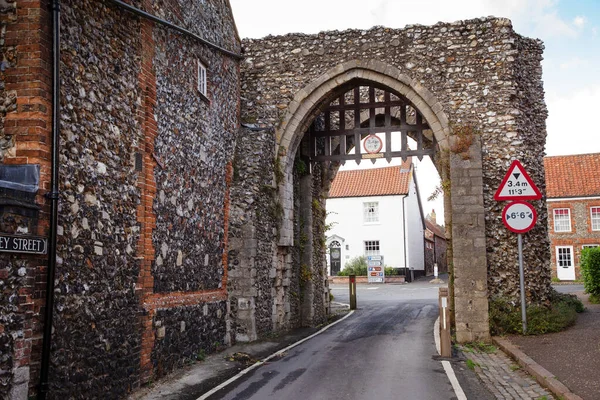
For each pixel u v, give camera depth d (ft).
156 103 28.14
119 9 24.67
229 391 24.20
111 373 22.44
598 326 37.22
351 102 53.93
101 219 22.33
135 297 24.98
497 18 43.06
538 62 45.24
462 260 39.96
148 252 26.35
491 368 28.81
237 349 35.81
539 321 37.29
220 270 37.35
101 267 22.15
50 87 19.11
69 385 19.54
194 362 31.01
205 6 36.94
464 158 41.24
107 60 23.38
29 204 17.56
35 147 18.33
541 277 41.09
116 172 23.76
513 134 41.63
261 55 46.68
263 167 41.93
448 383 25.16
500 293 40.19
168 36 30.09
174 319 29.12
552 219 107.34
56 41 19.30
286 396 23.08
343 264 131.23
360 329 45.88
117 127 24.02
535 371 25.39
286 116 45.70
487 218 41.11
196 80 34.40
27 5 18.84
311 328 48.16
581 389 21.40
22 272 17.15
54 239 18.49
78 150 20.84
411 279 128.88
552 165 113.29
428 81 43.52
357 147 49.24
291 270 48.39
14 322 16.72
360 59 45.01
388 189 130.31
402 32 44.60
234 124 42.42
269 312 42.22
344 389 24.14
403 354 33.12
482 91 42.55
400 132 48.19
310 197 52.13
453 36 43.65
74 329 20.03
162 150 28.73
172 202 29.84
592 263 53.62
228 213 39.34
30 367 17.62
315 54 46.06
